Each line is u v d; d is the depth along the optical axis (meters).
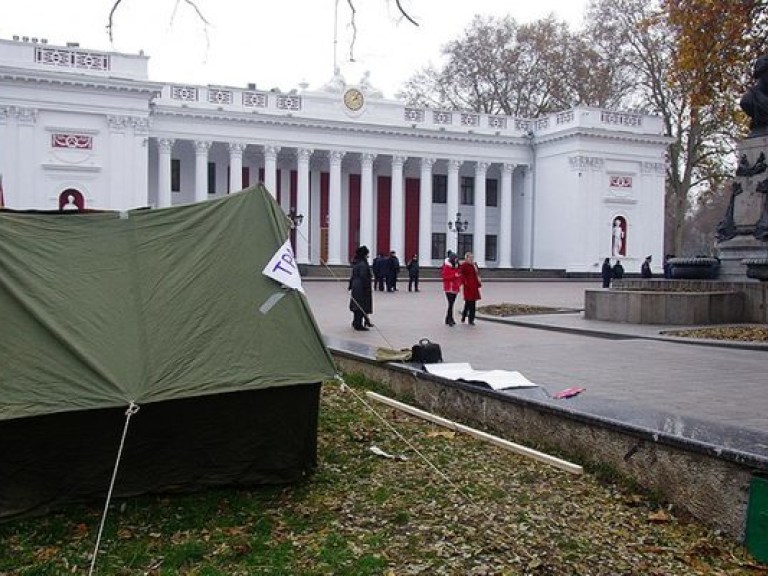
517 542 4.62
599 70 51.78
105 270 5.55
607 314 16.97
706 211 82.12
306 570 4.25
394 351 9.95
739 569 4.34
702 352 11.67
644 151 51.34
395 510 5.17
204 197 46.12
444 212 54.91
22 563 4.45
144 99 41.72
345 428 7.35
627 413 6.03
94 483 5.27
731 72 22.64
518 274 49.28
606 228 50.69
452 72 57.06
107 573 4.29
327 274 44.00
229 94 46.66
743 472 4.71
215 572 4.23
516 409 6.90
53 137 40.22
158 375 5.24
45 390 4.97
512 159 53.84
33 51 39.56
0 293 5.17
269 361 5.65
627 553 4.51
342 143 49.41
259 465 5.71
